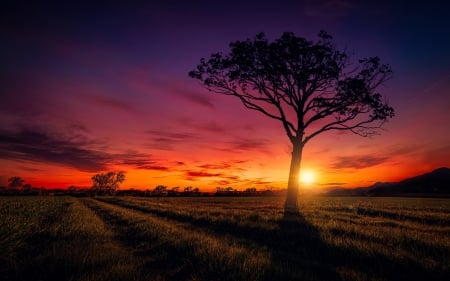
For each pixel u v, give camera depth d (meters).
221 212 23.91
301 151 26.94
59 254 8.48
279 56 26.56
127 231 15.11
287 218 17.97
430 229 14.81
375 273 7.54
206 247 9.35
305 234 12.26
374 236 11.41
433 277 7.06
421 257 8.45
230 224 16.03
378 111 26.45
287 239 12.05
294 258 9.03
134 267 7.59
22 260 8.52
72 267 7.31
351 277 7.00
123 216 22.59
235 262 7.61
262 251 9.91
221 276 6.95
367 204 40.47
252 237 13.19
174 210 27.56
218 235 13.70
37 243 11.65
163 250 9.81
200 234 13.11
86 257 8.19
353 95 26.16
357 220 18.25
